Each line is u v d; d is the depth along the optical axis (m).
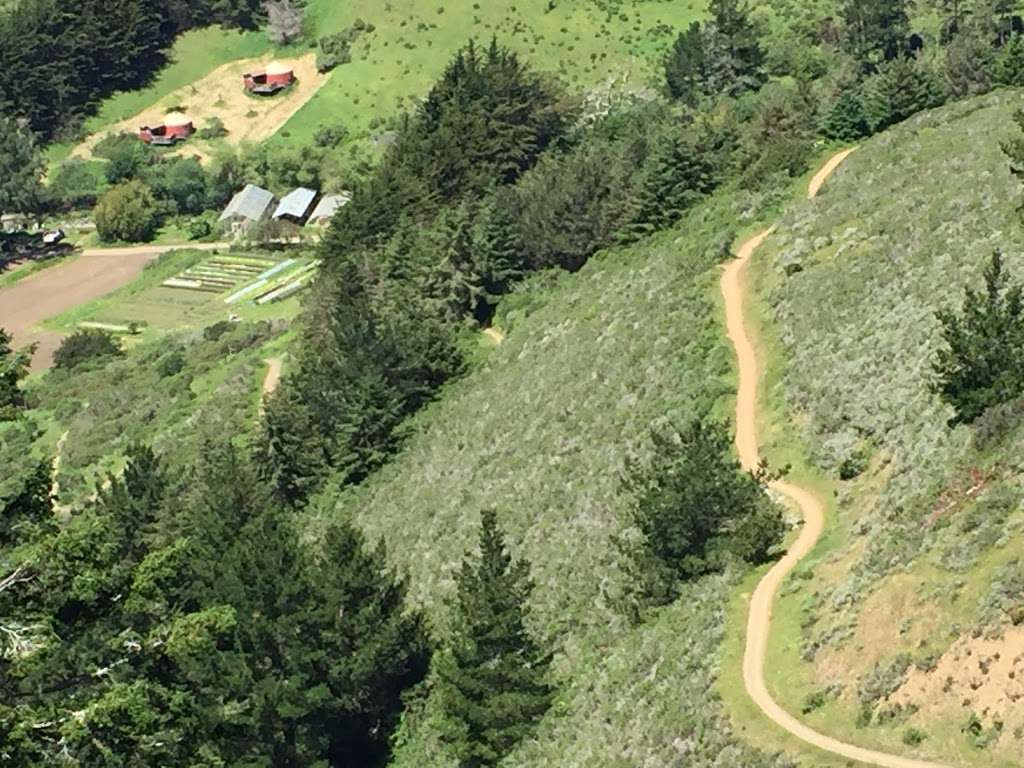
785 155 101.06
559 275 106.06
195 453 97.12
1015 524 47.03
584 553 64.88
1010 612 43.72
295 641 62.34
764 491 60.03
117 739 41.53
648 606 58.66
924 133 93.50
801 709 46.88
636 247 103.31
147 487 80.25
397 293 104.44
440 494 79.12
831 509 58.41
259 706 59.16
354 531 67.25
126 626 45.06
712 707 48.91
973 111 96.00
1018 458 49.97
